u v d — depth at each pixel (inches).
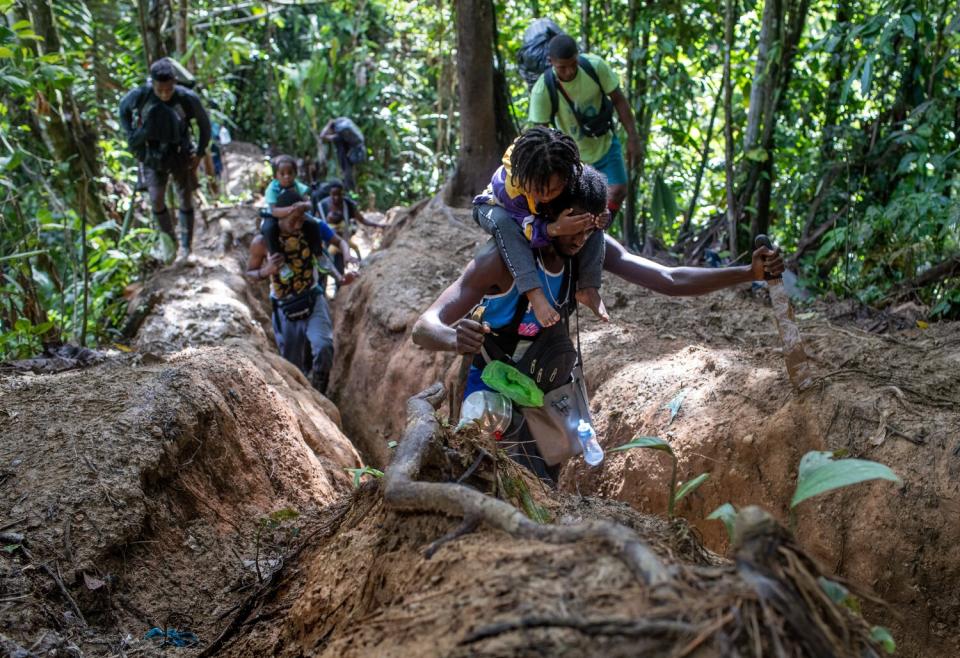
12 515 161.6
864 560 167.8
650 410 217.9
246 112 910.4
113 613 151.6
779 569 72.0
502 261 150.1
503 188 148.6
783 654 65.0
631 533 78.1
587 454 160.6
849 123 361.7
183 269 436.5
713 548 193.2
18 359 267.1
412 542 100.7
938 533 162.2
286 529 188.7
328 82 749.3
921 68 343.6
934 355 213.5
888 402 184.5
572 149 141.3
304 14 822.5
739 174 390.9
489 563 82.2
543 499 119.9
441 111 719.7
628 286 319.3
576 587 73.5
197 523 183.0
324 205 470.0
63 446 179.6
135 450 181.9
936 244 307.4
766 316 275.0
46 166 431.8
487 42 453.7
